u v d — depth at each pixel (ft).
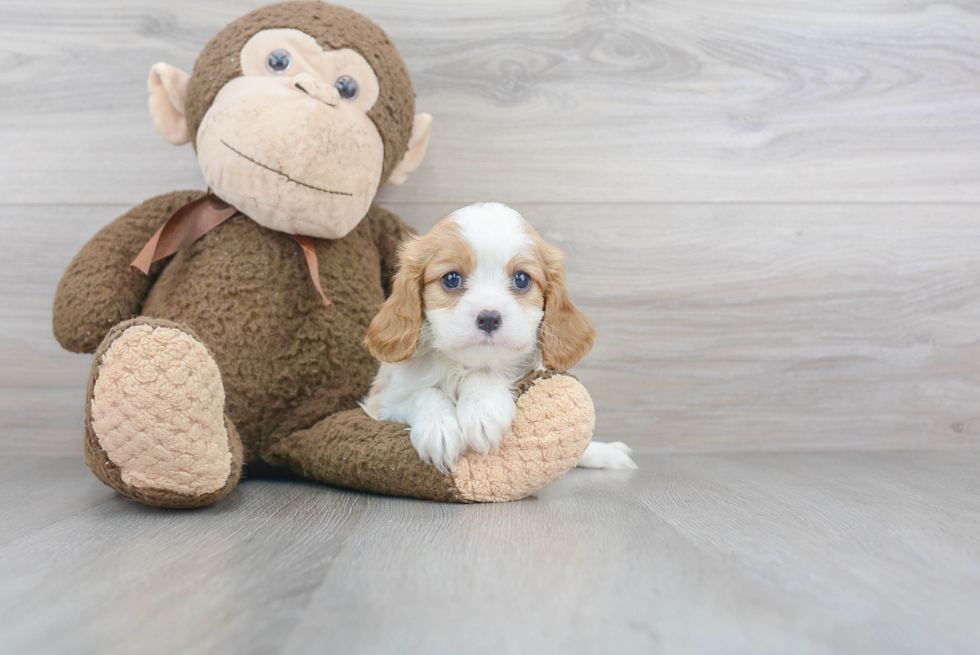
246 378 5.41
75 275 5.48
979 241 7.39
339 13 5.81
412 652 2.43
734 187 7.29
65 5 6.73
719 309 7.31
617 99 7.16
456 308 4.64
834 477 5.88
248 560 3.41
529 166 7.13
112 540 3.78
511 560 3.41
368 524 4.12
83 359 6.86
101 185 6.84
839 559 3.53
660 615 2.77
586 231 7.20
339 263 5.81
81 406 6.86
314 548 3.61
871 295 7.40
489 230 4.81
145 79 6.82
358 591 2.99
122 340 4.16
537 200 7.15
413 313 4.82
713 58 7.22
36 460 6.61
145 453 4.18
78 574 3.21
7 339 6.78
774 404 7.37
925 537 3.96
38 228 6.79
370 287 5.97
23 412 6.81
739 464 6.61
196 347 4.28
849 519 4.36
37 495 5.02
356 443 4.96
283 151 5.08
